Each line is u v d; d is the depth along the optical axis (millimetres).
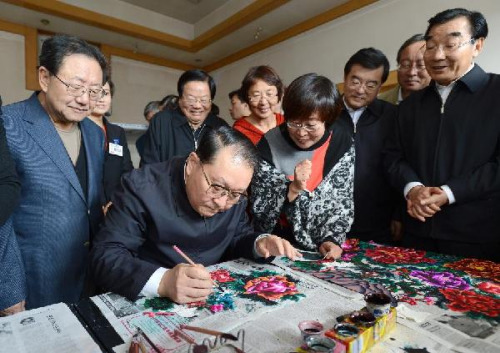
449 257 1360
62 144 1343
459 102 1529
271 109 2152
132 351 692
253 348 708
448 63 1479
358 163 1923
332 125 1550
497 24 3232
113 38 6070
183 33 6371
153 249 1173
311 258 1323
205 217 1153
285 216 1474
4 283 1141
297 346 716
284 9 4891
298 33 5363
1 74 5348
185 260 1175
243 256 1283
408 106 1733
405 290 1021
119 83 6617
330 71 4996
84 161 1460
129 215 1110
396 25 4113
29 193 1272
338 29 4832
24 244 1278
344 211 1434
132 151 3834
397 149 1760
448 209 1514
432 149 1592
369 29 4422
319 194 1414
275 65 5957
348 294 979
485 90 1487
